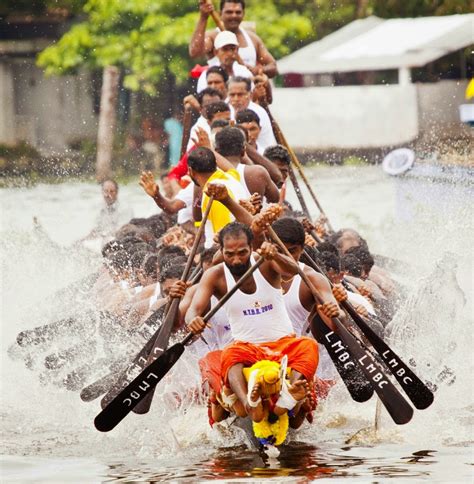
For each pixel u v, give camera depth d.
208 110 27.67
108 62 70.94
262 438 17.39
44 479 15.95
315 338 19.00
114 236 30.42
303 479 15.60
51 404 21.06
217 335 19.45
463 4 71.88
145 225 30.17
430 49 65.19
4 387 22.05
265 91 29.98
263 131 29.47
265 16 72.56
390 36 67.56
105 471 16.44
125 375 19.23
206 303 18.28
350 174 66.75
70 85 78.94
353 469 16.17
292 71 67.56
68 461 17.16
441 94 73.56
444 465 16.31
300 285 18.67
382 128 75.00
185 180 27.56
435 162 44.00
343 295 18.48
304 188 57.19
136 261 24.44
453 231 34.41
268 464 16.67
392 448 17.61
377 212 46.03
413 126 74.25
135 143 74.12
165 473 16.23
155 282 23.97
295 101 76.38
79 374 21.17
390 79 77.81
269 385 16.89
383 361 18.89
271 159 26.44
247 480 15.62
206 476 15.96
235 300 17.84
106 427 18.17
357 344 18.36
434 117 73.75
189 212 26.08
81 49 71.94
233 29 32.34
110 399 19.19
